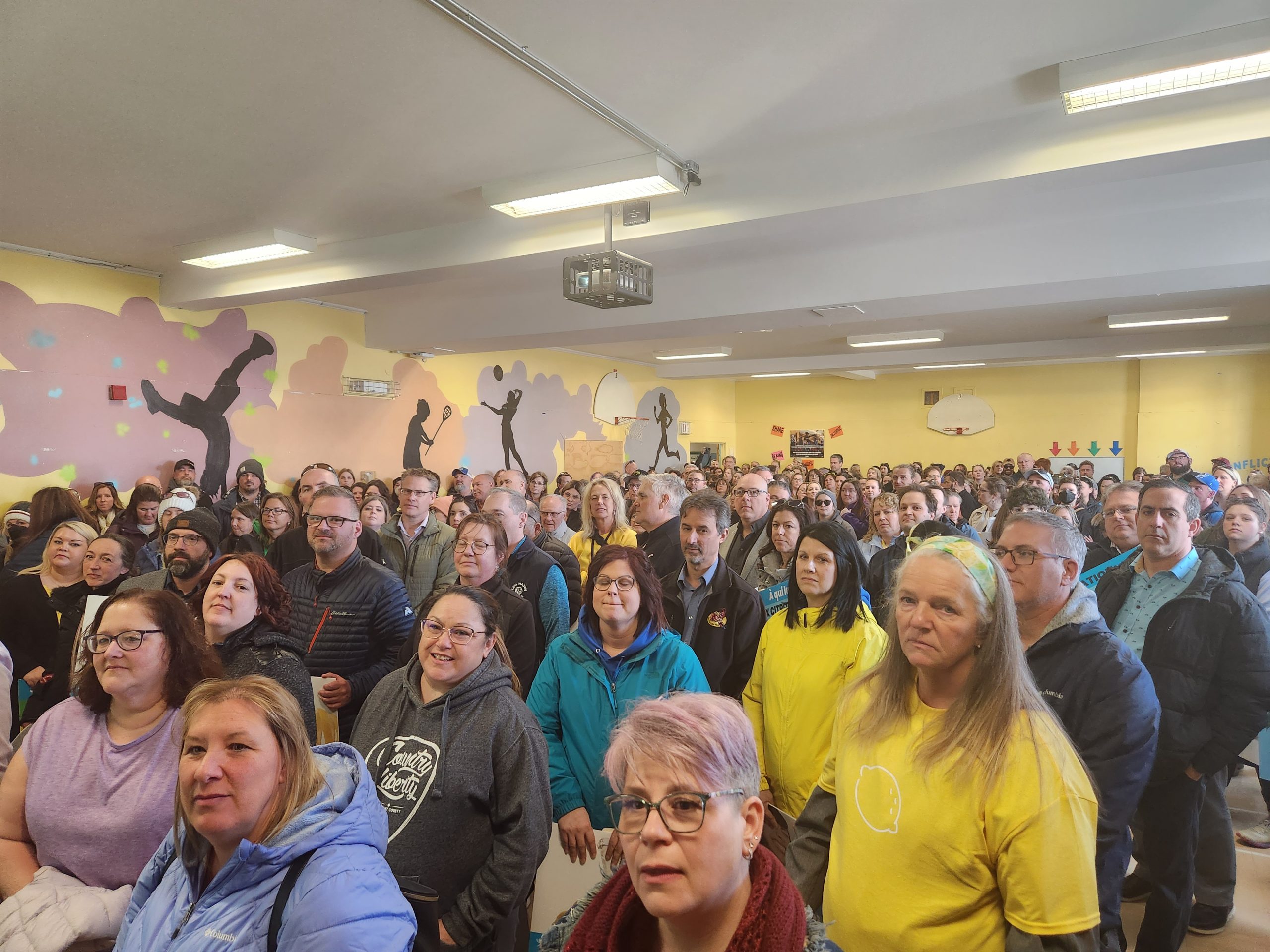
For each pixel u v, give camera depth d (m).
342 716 2.74
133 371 6.97
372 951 1.19
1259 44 2.90
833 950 0.93
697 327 7.70
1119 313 8.72
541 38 3.07
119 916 1.62
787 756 2.33
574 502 8.62
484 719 1.86
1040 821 1.21
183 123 3.88
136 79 3.43
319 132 3.96
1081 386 14.27
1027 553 1.83
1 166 4.46
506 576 3.34
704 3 2.84
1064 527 1.84
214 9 2.90
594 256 4.46
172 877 1.35
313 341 8.73
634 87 3.49
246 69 3.34
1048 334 10.48
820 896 1.58
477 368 11.11
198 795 1.26
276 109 3.72
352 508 2.96
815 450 17.05
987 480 7.27
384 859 1.35
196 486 6.16
